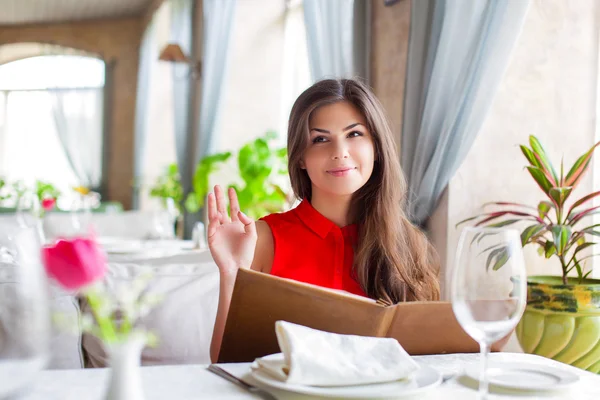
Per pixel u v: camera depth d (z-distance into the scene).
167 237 4.09
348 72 3.75
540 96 3.10
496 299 0.83
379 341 1.01
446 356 1.20
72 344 1.47
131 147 9.73
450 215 3.06
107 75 9.80
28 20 10.07
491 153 3.11
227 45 6.00
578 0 3.08
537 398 0.95
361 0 3.78
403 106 3.21
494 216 2.72
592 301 2.32
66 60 9.88
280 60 6.35
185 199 6.66
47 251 0.68
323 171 1.59
